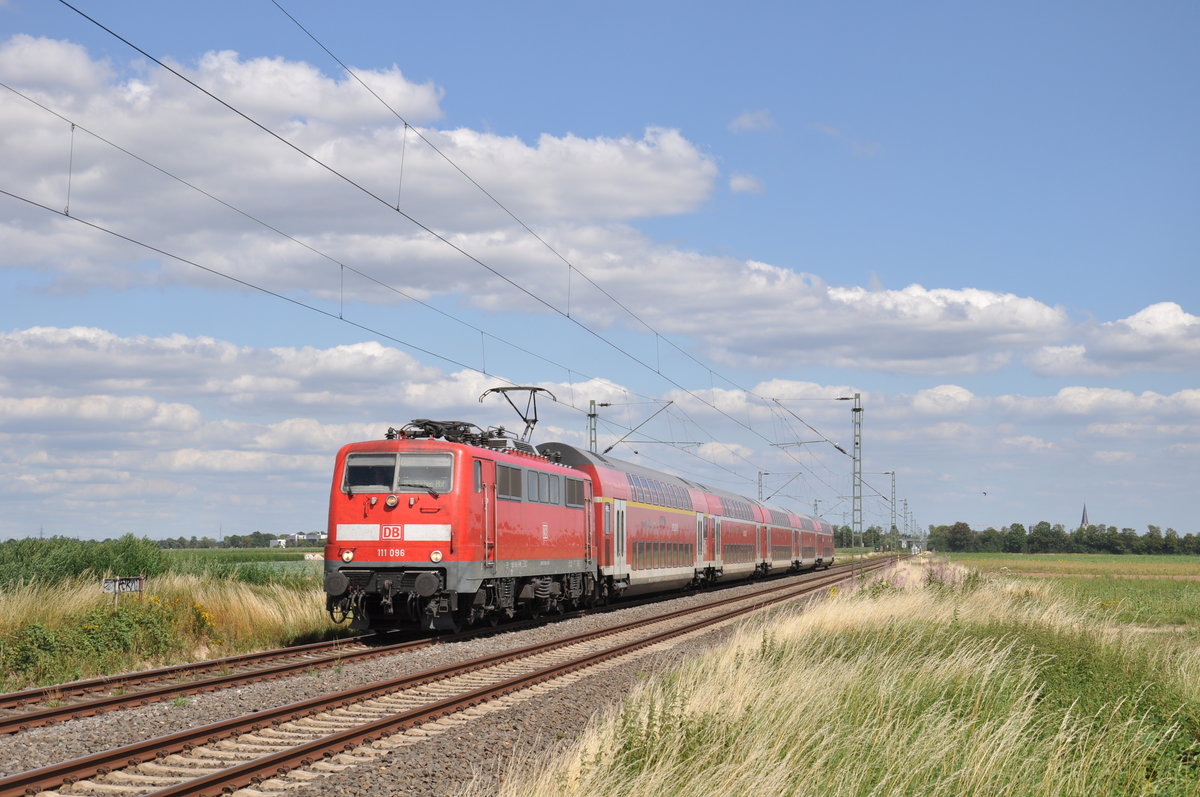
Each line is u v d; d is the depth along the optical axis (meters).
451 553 21.06
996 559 124.75
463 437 23.20
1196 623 27.62
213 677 15.64
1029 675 13.61
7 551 24.97
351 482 21.64
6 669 15.51
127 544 26.56
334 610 21.77
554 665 16.91
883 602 23.09
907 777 8.91
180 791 8.63
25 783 8.80
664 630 24.45
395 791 9.31
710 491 48.50
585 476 29.84
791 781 8.66
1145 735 11.03
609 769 8.92
